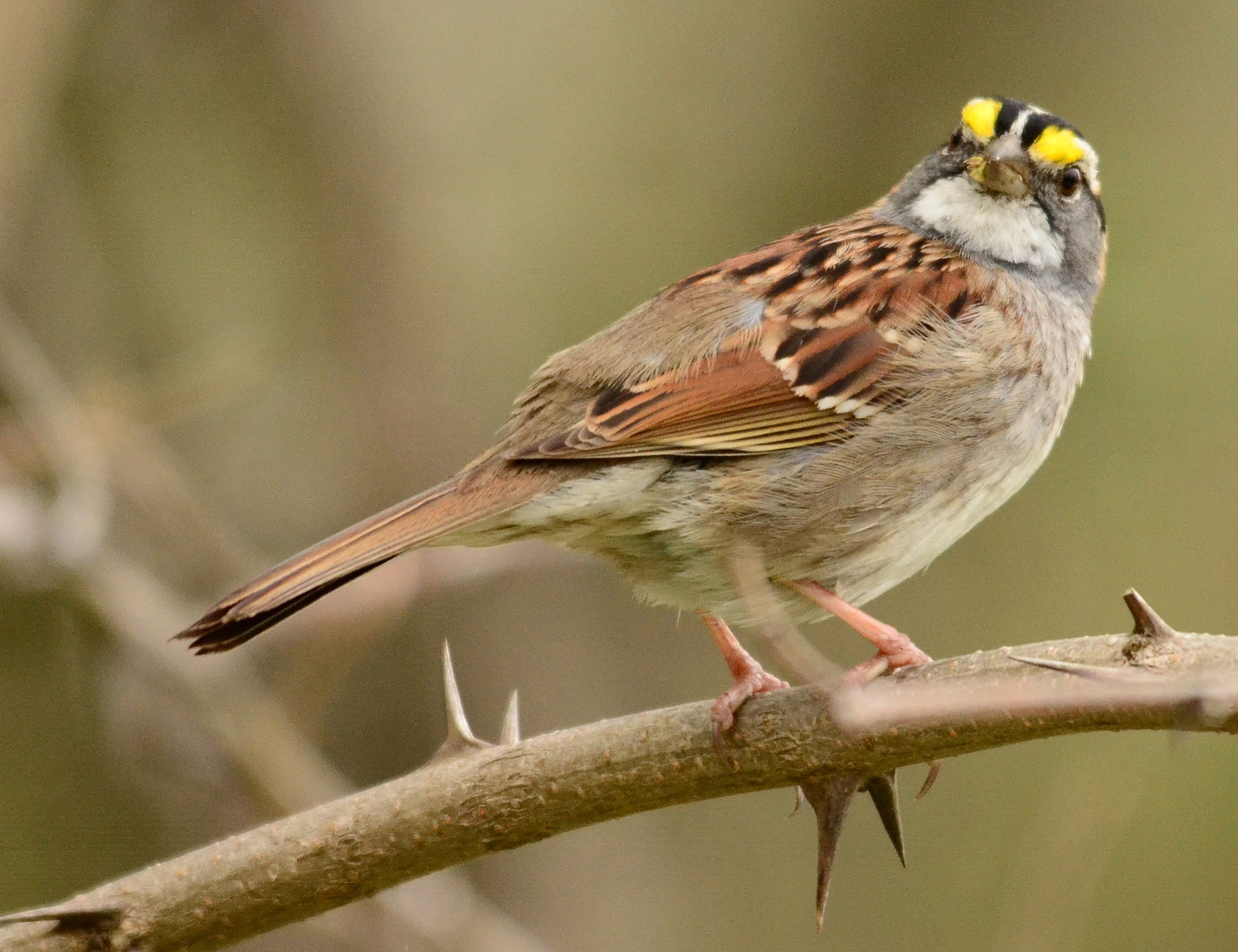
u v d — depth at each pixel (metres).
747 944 12.30
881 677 6.37
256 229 12.69
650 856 12.41
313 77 12.55
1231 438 12.05
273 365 12.40
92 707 11.84
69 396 10.28
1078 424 12.20
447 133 12.91
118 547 11.42
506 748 5.90
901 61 13.63
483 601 12.07
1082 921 9.38
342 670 10.34
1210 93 13.19
